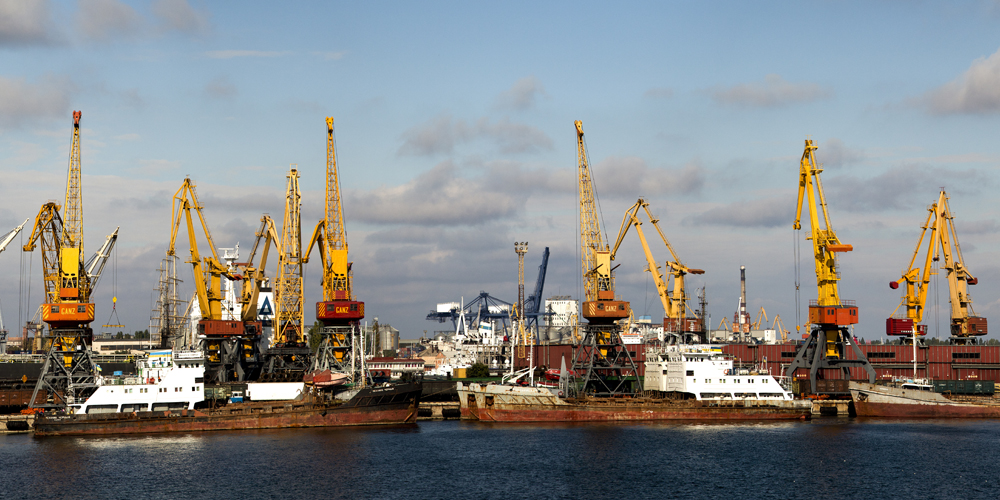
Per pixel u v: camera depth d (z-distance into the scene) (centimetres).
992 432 16112
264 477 11950
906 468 12675
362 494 11081
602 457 13450
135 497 10938
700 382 17788
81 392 16938
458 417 18650
